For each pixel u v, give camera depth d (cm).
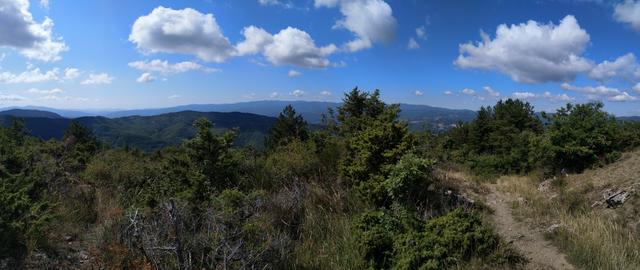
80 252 487
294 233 599
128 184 805
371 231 530
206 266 466
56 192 657
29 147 805
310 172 836
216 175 732
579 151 1242
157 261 443
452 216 558
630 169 979
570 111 1370
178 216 500
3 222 430
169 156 764
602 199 851
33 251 455
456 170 1673
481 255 512
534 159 1481
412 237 516
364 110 1391
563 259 526
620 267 482
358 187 716
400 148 733
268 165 830
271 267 485
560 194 982
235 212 552
